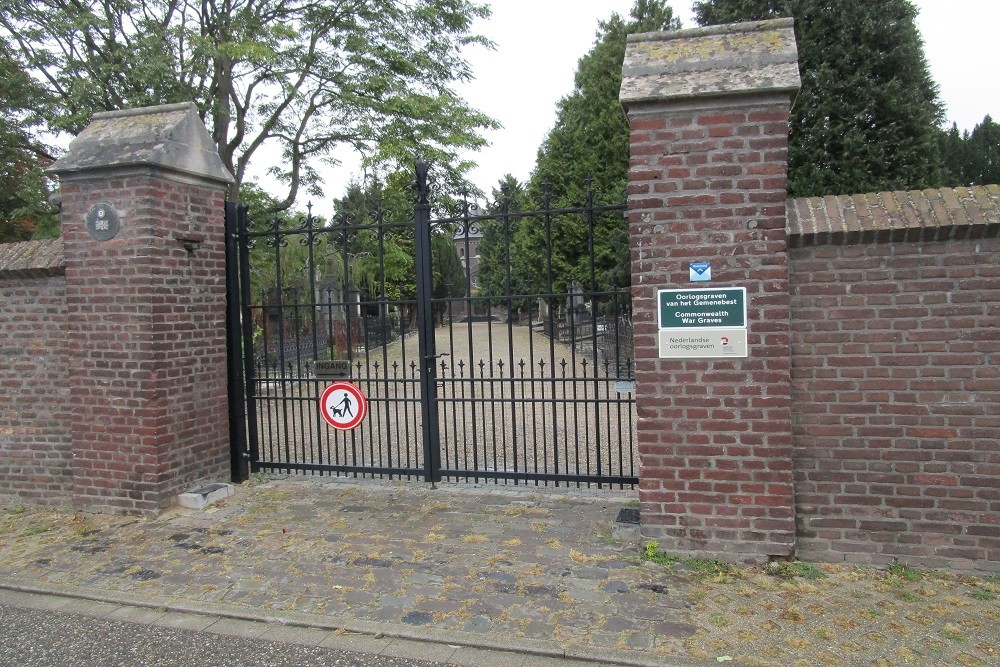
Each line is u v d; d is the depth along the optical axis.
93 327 5.53
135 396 5.44
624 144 22.27
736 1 15.77
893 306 3.98
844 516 4.13
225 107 12.95
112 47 12.20
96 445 5.60
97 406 5.57
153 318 5.39
